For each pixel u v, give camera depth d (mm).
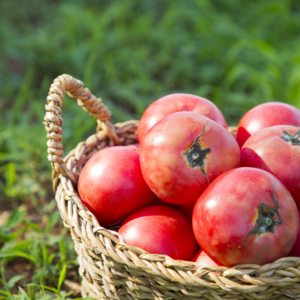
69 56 1604
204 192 680
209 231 664
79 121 1161
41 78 1574
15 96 1457
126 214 743
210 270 662
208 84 1515
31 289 790
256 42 1366
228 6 1974
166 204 761
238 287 653
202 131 694
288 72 1418
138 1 2199
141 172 738
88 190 736
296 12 1947
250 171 673
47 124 747
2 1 2174
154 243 702
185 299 675
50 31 1866
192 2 2025
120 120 1294
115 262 680
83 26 1852
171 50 1727
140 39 1801
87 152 813
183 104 775
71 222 708
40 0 2258
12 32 1850
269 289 657
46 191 1011
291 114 788
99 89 1497
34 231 884
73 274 838
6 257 840
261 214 656
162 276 667
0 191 1004
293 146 709
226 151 695
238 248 657
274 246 658
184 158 688
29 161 1077
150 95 1477
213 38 1684
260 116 791
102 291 723
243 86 1433
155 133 700
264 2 1931
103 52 1626
